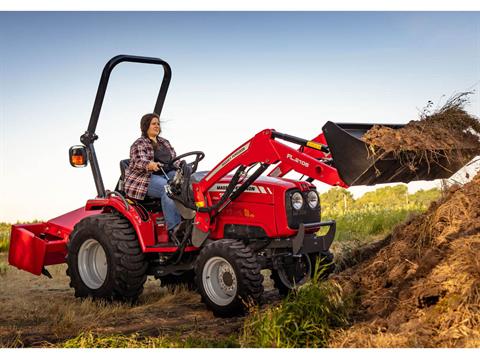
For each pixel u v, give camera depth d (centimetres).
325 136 483
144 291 686
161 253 595
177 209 582
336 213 1189
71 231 671
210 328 493
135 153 606
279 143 523
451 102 531
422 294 427
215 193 566
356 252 588
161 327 502
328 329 421
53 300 646
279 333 413
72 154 639
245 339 424
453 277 422
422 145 480
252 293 513
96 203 636
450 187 531
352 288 488
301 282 567
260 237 553
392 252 511
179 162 633
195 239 572
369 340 397
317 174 501
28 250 678
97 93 643
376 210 1120
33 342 470
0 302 640
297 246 528
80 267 632
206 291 541
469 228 476
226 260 523
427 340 387
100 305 589
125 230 602
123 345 433
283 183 546
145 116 620
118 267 593
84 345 437
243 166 545
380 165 476
